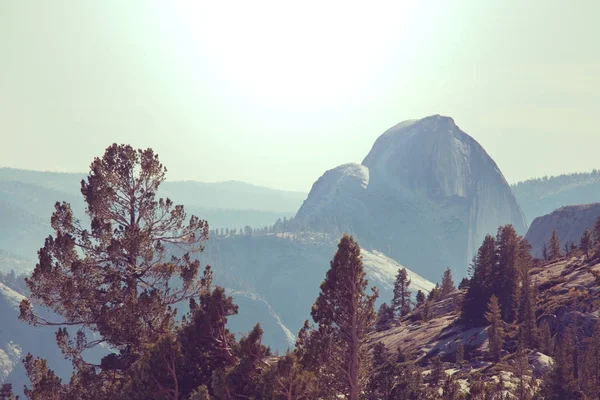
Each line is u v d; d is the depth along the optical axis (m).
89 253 44.75
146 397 37.41
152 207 46.53
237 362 39.06
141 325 43.41
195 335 38.97
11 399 43.28
